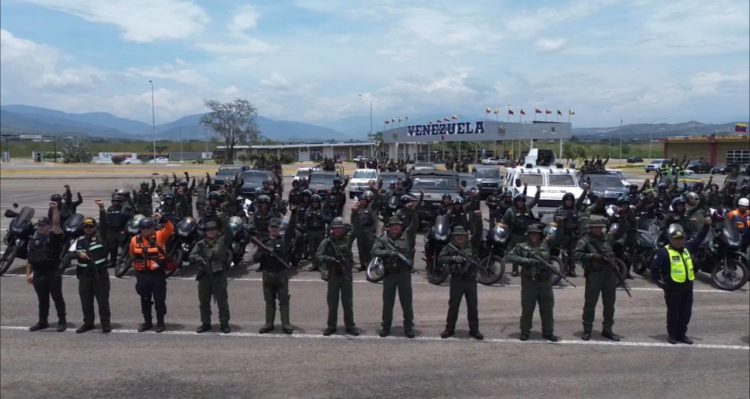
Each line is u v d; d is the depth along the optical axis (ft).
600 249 26.23
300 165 249.75
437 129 184.34
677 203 38.88
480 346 25.68
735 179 72.69
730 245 34.73
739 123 249.14
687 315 25.80
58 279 28.07
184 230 39.32
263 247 27.30
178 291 35.63
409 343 26.12
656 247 37.81
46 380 22.06
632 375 22.30
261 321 29.60
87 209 82.94
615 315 30.37
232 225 40.45
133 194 53.88
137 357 24.47
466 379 21.95
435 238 36.55
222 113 264.11
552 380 21.84
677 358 24.13
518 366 23.26
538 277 26.05
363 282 37.70
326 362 23.79
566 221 38.19
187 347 25.70
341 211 47.06
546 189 61.11
